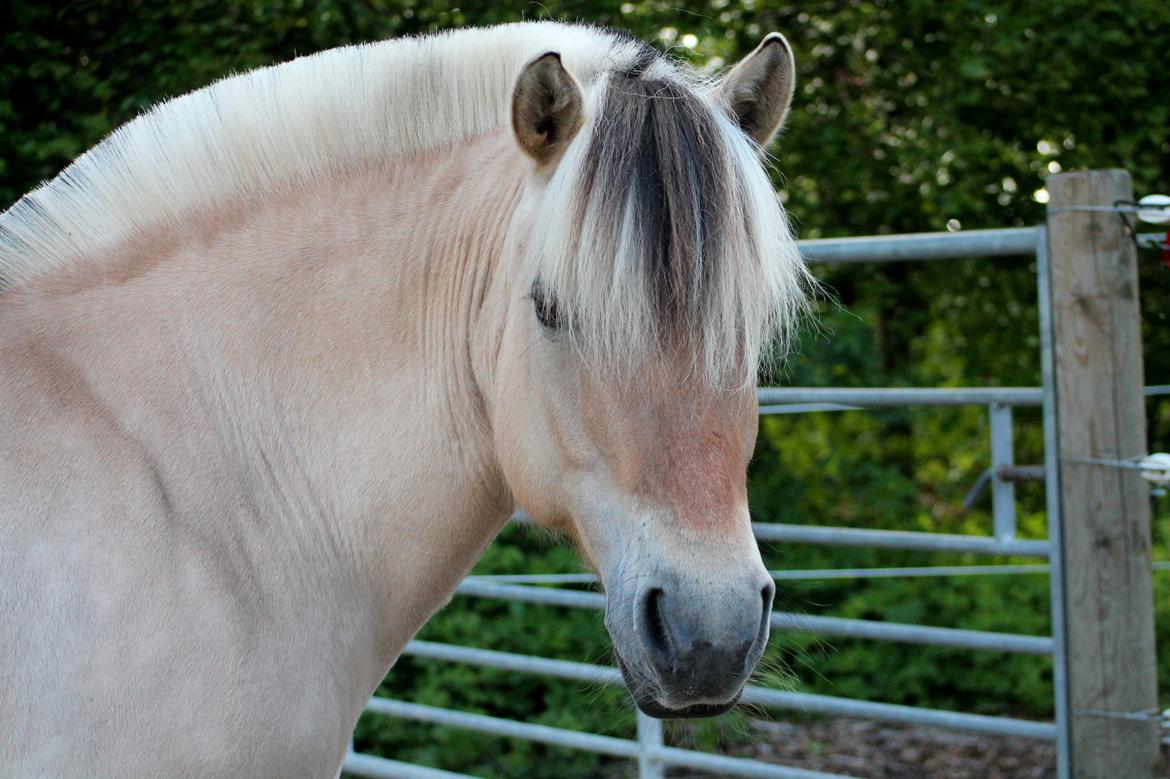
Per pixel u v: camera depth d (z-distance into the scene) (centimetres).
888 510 714
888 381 765
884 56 746
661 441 171
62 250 199
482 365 203
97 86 544
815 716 570
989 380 784
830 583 631
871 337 763
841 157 748
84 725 169
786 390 372
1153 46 677
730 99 199
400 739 541
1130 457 314
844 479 730
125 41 552
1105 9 663
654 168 172
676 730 260
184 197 205
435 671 553
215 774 179
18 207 202
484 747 541
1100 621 316
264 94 210
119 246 201
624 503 174
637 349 170
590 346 173
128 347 191
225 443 192
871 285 780
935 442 841
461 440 206
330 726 195
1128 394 314
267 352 198
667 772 509
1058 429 324
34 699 167
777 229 181
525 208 190
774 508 701
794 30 746
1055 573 329
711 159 174
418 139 213
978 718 344
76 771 169
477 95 213
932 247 345
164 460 185
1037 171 718
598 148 174
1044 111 702
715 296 169
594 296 170
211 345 195
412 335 203
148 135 206
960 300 806
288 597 192
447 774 419
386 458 201
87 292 196
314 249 203
